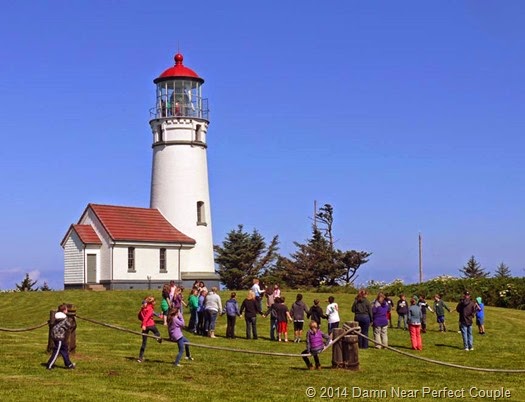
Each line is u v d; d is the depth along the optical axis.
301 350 29.02
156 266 62.22
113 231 60.06
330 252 86.56
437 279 64.06
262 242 88.62
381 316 30.02
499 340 34.47
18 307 46.19
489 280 59.47
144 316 24.62
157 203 65.38
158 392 19.34
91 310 43.16
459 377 23.45
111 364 23.61
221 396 19.09
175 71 65.62
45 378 20.64
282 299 32.12
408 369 24.70
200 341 31.05
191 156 65.19
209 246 65.75
